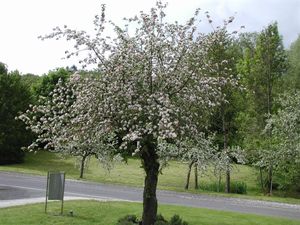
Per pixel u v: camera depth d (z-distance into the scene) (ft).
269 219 65.05
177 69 43.60
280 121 98.84
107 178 129.80
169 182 137.90
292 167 124.26
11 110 173.06
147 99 40.34
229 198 99.91
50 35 42.45
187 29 44.42
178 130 41.14
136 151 39.11
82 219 57.21
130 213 61.26
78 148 45.83
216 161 67.36
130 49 42.37
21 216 57.67
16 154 174.40
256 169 140.15
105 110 40.98
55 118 43.37
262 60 134.51
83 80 42.88
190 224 56.70
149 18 43.73
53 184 60.39
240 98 128.47
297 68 162.81
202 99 42.88
